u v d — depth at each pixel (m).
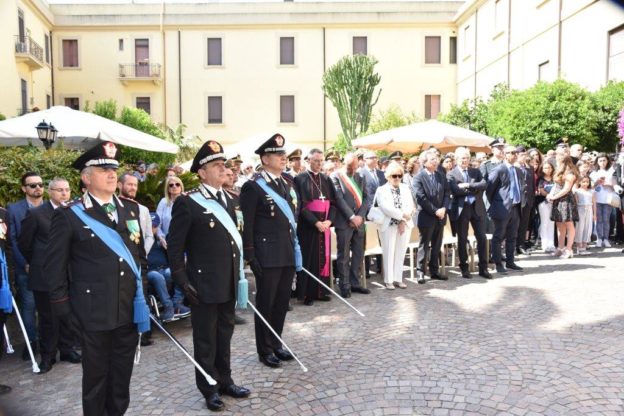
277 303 4.80
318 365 4.64
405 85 27.94
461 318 5.80
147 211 5.91
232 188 6.43
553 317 5.69
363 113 23.28
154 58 27.70
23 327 4.82
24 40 23.14
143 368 4.75
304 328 5.71
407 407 3.79
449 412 3.69
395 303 6.58
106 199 3.44
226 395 4.09
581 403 3.73
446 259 9.29
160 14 27.56
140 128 22.62
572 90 13.16
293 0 28.05
